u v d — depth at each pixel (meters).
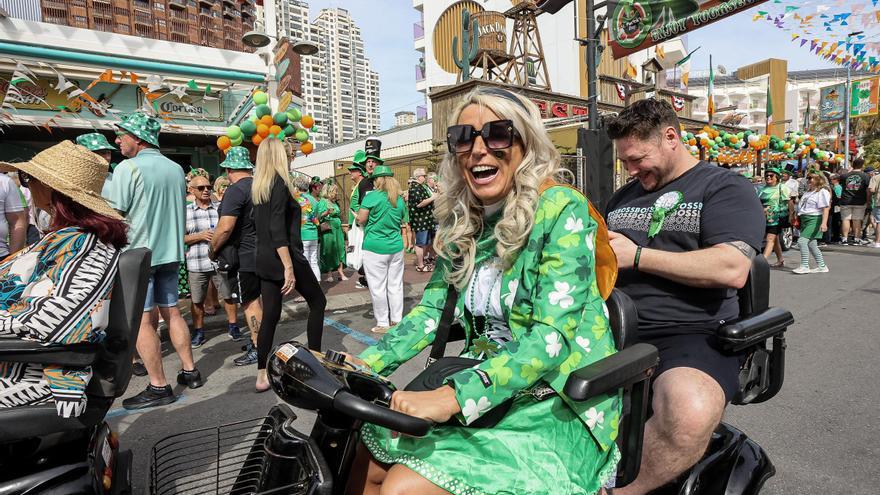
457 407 1.23
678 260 1.94
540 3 8.62
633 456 1.53
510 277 1.44
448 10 23.36
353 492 1.39
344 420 1.35
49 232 2.04
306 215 7.38
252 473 1.43
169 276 3.81
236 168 4.11
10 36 9.33
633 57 23.59
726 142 16.09
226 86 11.19
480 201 1.56
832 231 13.00
